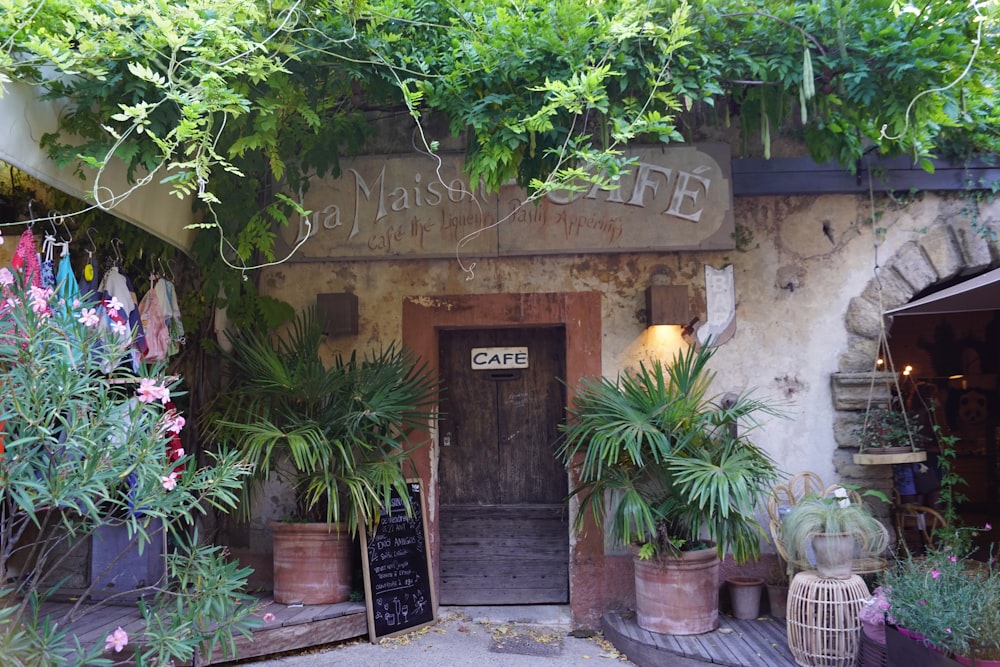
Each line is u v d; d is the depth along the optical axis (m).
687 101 4.43
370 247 5.89
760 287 5.82
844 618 4.35
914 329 9.45
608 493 5.70
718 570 5.48
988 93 4.73
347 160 5.93
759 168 5.82
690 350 5.24
